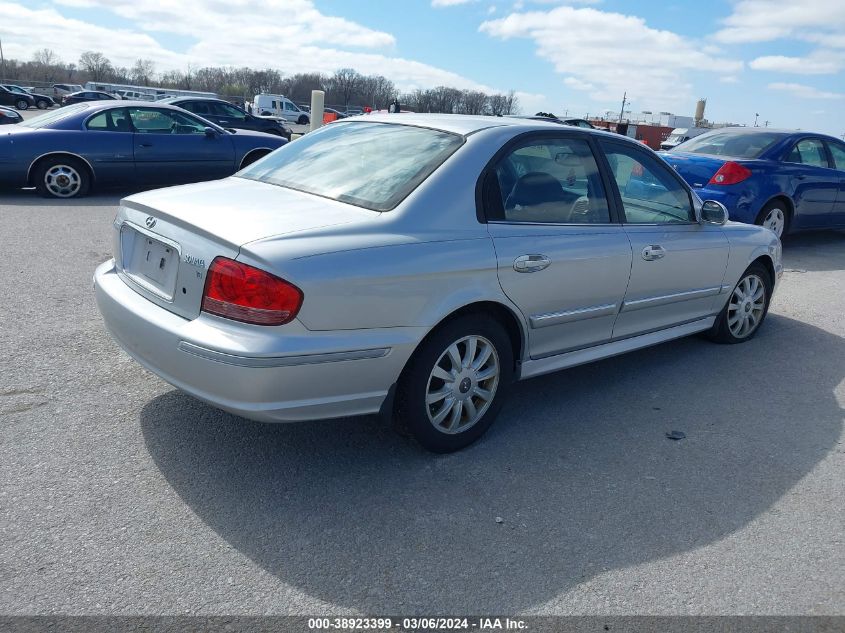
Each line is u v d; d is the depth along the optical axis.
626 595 2.56
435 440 3.38
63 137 9.78
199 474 3.15
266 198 3.35
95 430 3.46
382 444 3.54
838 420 4.21
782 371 4.99
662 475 3.44
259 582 2.50
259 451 3.38
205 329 2.83
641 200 4.31
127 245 3.43
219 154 10.97
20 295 5.35
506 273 3.40
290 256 2.77
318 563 2.62
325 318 2.84
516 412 4.06
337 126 4.18
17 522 2.72
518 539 2.84
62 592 2.38
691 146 9.52
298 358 2.78
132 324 3.11
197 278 2.90
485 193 3.42
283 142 11.63
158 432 3.48
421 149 3.53
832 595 2.63
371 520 2.90
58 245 7.01
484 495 3.15
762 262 5.45
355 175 3.48
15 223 7.93
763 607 2.54
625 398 4.36
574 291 3.79
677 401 4.36
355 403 3.05
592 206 3.97
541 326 3.70
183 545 2.67
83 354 4.34
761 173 8.55
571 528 2.94
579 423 3.96
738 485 3.39
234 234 2.84
